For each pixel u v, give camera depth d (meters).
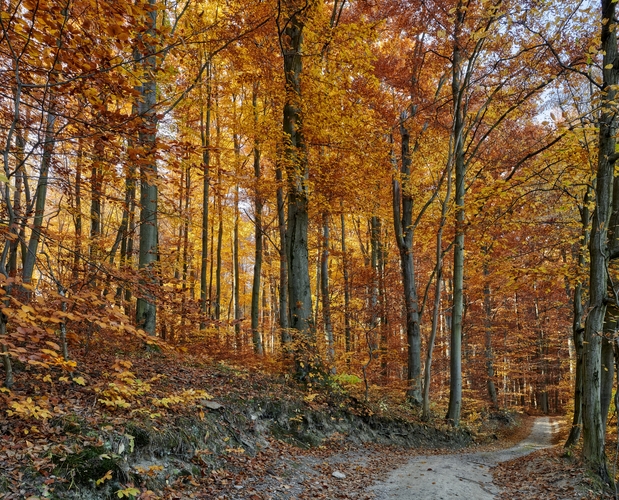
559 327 24.45
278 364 11.03
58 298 3.31
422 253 20.38
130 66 4.23
